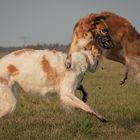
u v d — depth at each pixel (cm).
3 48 6216
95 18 1008
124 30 1028
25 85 962
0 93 945
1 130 980
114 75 2678
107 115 1149
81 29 1007
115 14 1041
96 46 988
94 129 978
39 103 1401
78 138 916
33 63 952
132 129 1009
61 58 963
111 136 949
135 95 1653
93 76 2566
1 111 954
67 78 954
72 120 1048
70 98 943
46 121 1100
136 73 1034
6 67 948
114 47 1029
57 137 924
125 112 1184
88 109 934
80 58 962
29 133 955
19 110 1253
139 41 1044
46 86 962
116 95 1648
